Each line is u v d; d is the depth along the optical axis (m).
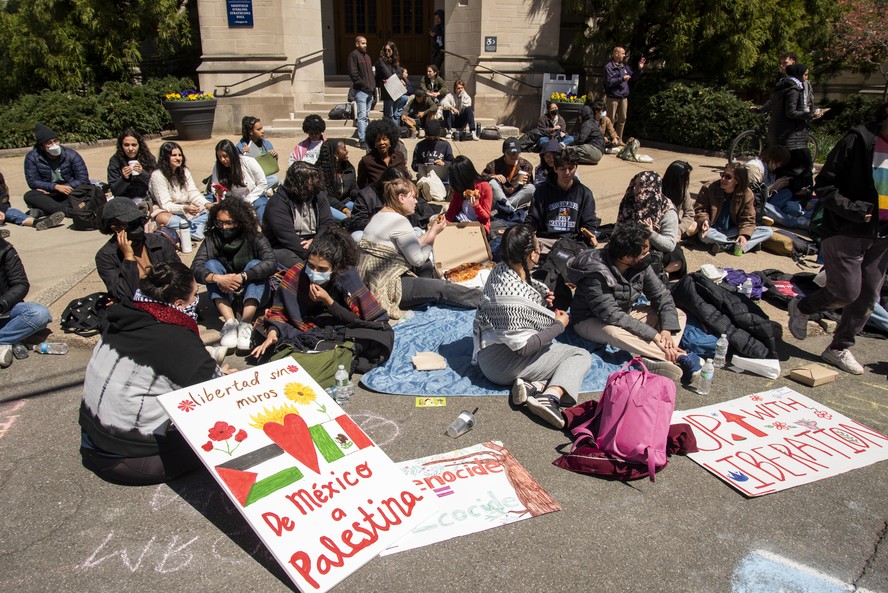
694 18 13.24
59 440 3.84
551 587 2.85
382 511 3.09
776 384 4.59
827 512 3.35
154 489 3.43
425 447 3.79
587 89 15.79
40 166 7.86
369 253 5.49
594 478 3.58
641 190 5.68
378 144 7.42
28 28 13.41
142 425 3.29
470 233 6.49
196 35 15.24
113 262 4.92
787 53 8.34
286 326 4.67
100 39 13.70
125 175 7.23
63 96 12.56
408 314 5.57
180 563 2.95
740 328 4.90
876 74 17.47
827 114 15.56
